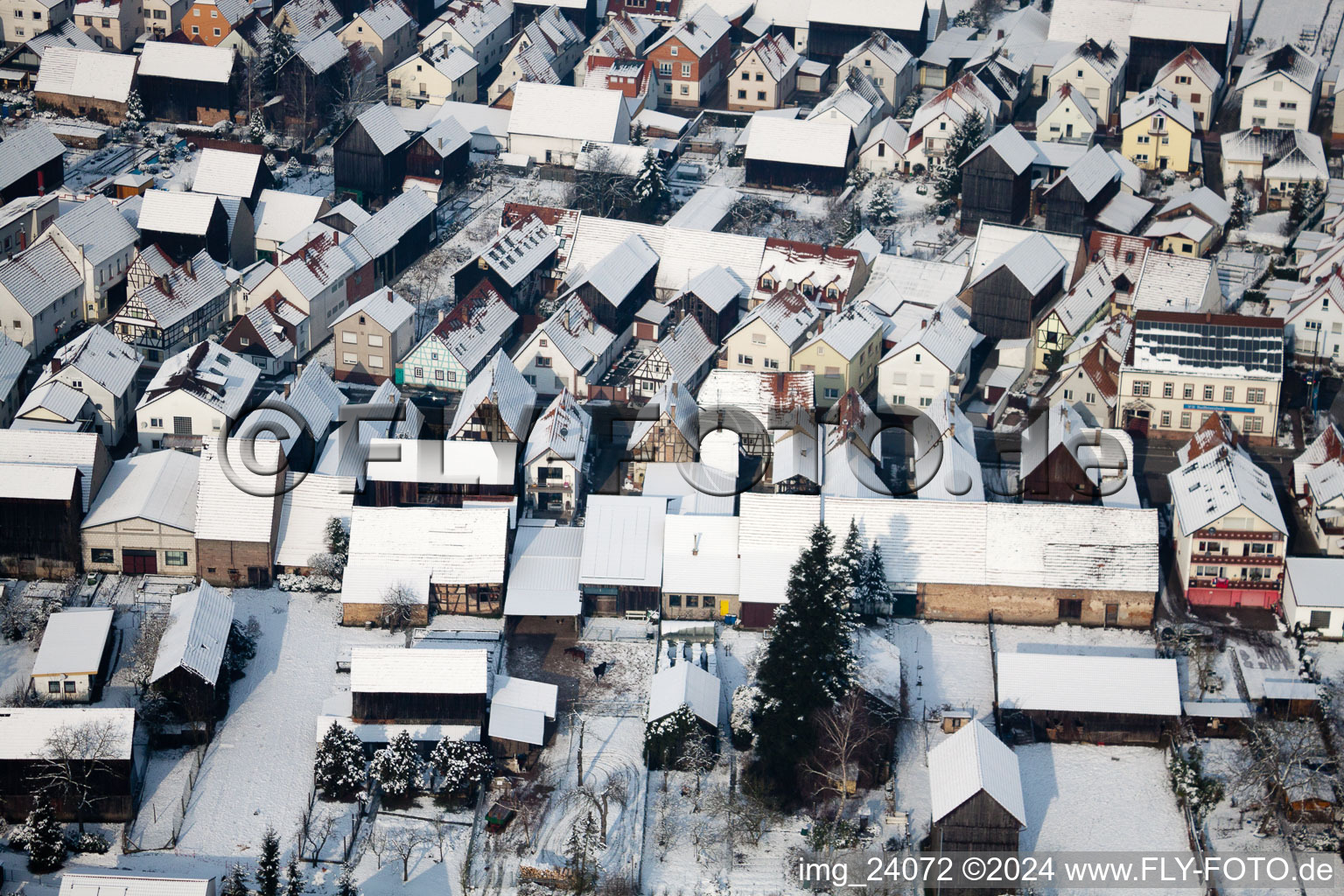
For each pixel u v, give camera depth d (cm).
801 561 13325
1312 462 16012
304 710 13800
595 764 13250
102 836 12600
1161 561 15325
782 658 12975
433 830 12719
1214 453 15338
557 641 14538
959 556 14738
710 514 15362
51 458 15288
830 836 12506
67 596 14850
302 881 12025
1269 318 17100
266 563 15025
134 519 14962
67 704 13662
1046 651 14450
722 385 16800
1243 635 14488
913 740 13488
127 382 17088
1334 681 13925
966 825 12181
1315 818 12744
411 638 14512
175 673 13350
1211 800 12769
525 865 12269
